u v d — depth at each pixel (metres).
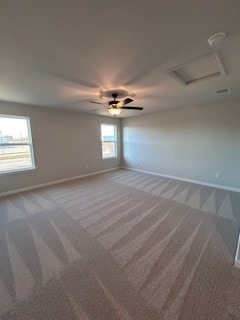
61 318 1.20
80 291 1.41
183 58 1.75
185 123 4.50
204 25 1.25
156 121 5.18
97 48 1.55
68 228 2.37
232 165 3.81
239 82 2.52
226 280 1.50
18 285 1.47
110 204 3.15
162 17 1.17
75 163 5.02
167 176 5.14
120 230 2.30
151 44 1.49
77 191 3.88
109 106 3.24
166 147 5.03
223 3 1.05
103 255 1.83
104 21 1.20
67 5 1.05
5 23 1.19
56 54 1.64
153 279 1.51
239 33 1.34
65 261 1.75
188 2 1.04
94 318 1.19
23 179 3.93
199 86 2.67
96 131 5.56
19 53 1.60
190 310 1.24
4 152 3.68
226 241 2.05
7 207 3.06
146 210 2.89
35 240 2.10
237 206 3.04
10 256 1.83
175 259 1.76
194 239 2.09
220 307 1.26
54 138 4.43
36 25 1.22
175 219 2.59
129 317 1.20
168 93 3.04
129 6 1.07
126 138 6.28
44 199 3.42
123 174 5.54
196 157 4.39
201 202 3.22
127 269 1.63
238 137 3.65
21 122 3.88
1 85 2.49
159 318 1.19
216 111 3.89
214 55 1.70
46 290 1.42
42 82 2.37
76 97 3.20
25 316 1.21
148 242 2.04
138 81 2.37
